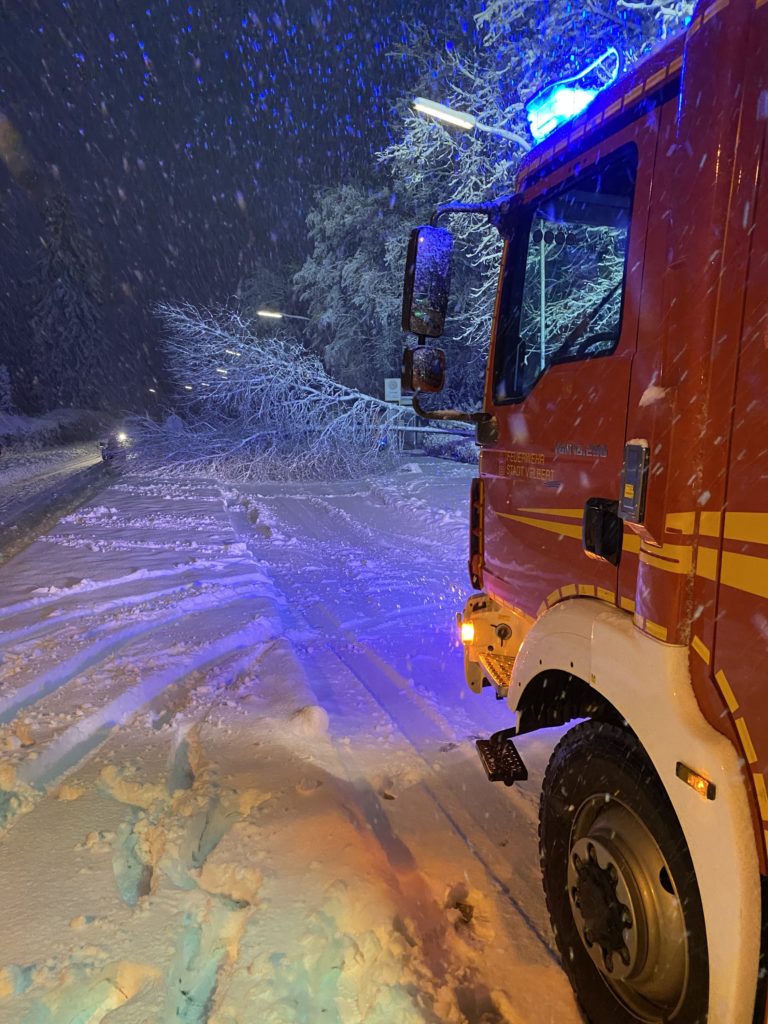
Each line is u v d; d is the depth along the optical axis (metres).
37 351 56.03
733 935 1.64
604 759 2.15
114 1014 2.13
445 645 6.19
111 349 61.94
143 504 15.07
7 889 2.70
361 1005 2.13
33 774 3.53
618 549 2.22
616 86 2.34
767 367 1.56
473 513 3.57
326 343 28.67
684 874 1.85
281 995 2.13
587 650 2.23
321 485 19.92
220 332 22.78
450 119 12.40
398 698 4.92
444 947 2.48
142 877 2.86
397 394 21.14
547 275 3.07
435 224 3.01
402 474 20.27
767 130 1.61
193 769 3.68
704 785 1.69
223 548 9.81
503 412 3.17
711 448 1.71
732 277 1.66
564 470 2.59
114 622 6.21
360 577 8.95
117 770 3.55
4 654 5.30
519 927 2.63
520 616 3.09
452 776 3.77
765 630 1.56
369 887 2.54
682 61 2.03
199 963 2.38
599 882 2.12
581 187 2.64
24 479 25.59
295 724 4.14
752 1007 1.66
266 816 3.03
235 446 22.56
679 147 1.83
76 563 8.77
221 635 5.93
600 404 2.34
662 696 1.82
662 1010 2.00
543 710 2.82
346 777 3.61
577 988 2.28
